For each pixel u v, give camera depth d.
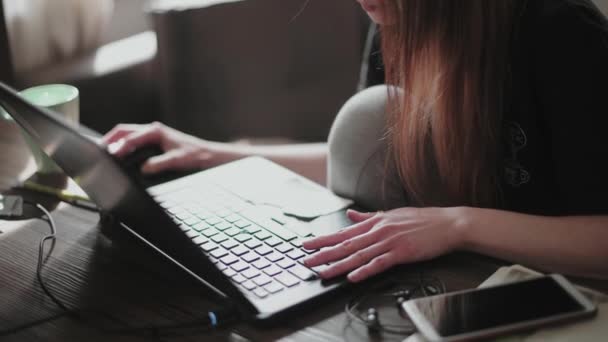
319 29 1.92
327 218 1.00
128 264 0.93
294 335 0.78
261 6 1.87
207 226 0.99
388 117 1.08
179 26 1.80
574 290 0.78
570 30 0.96
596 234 0.90
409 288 0.85
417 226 0.92
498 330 0.73
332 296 0.83
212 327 0.80
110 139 1.28
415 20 0.98
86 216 1.06
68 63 1.88
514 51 1.01
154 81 1.93
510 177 1.08
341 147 1.14
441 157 1.05
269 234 0.96
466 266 0.89
